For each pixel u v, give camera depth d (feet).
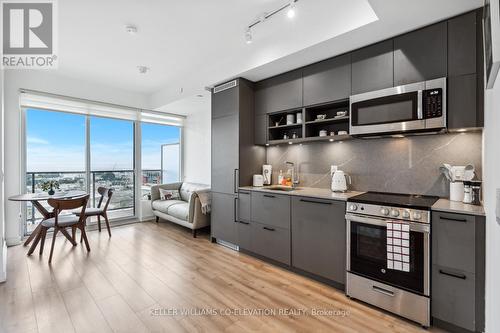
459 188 6.80
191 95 13.69
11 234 11.76
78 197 11.58
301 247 8.74
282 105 10.47
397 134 7.66
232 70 10.93
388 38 7.49
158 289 7.78
